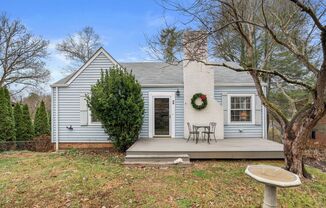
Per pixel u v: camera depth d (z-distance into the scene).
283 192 4.85
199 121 11.27
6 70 22.28
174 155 7.69
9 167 7.19
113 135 9.88
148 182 5.46
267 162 7.78
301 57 5.52
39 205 4.51
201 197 4.64
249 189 4.98
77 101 11.54
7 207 4.48
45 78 24.25
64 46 27.50
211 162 7.79
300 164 5.86
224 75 12.88
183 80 11.77
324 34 4.61
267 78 13.85
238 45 10.85
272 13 6.49
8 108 12.09
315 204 4.48
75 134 11.53
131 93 9.68
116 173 6.23
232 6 5.45
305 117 5.67
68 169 6.71
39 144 11.80
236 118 11.73
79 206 4.42
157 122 11.75
